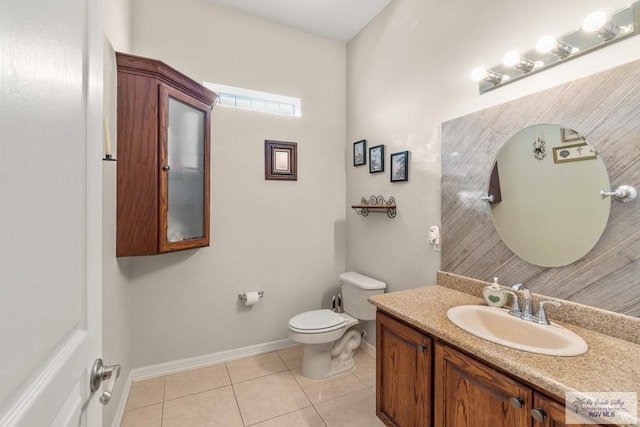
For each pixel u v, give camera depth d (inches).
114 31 60.7
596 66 43.7
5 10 14.5
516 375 34.7
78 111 23.8
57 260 20.2
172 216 72.7
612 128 41.7
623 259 40.9
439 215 72.1
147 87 64.2
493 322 51.4
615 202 41.6
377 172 94.4
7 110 14.7
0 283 14.2
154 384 79.6
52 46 19.3
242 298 94.6
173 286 85.3
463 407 42.6
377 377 61.2
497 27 58.0
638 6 39.2
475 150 61.9
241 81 93.7
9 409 14.7
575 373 32.4
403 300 59.5
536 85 51.7
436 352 47.2
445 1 70.0
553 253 49.0
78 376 23.3
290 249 102.7
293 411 69.1
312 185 106.1
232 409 69.7
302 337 77.6
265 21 97.6
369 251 98.1
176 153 73.2
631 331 39.6
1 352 14.2
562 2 47.6
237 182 93.6
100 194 29.1
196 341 88.6
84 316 25.3
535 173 51.4
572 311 45.8
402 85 84.0
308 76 105.0
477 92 62.3
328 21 98.8
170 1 84.2
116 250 62.4
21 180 16.0
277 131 99.9
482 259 60.9
